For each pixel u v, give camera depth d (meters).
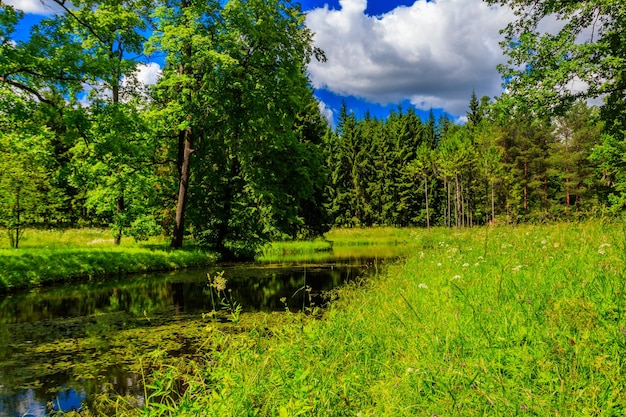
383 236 49.00
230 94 20.28
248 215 22.98
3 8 13.58
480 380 2.90
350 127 71.56
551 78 13.67
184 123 19.50
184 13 19.72
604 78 13.68
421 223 67.31
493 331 3.75
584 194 43.78
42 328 8.24
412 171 63.94
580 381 2.60
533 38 14.10
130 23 19.66
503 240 9.90
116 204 21.38
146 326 8.30
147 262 17.28
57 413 4.58
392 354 4.29
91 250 16.84
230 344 4.50
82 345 7.08
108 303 10.76
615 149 18.06
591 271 4.81
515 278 5.43
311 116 35.84
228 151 23.69
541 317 3.78
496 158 47.31
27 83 15.01
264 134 22.77
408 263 11.48
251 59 21.28
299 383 3.24
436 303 5.32
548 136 51.75
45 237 26.36
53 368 6.00
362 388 3.38
